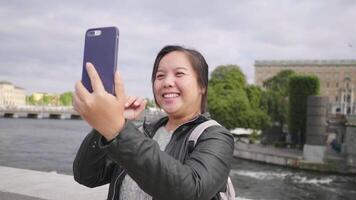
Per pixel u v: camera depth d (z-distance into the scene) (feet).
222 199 5.52
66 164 108.88
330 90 442.91
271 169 121.29
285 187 93.09
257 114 174.91
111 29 4.50
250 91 202.59
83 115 4.11
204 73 6.27
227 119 172.35
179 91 6.00
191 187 4.33
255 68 469.98
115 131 4.20
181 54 6.12
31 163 108.78
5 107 464.24
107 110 4.07
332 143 154.40
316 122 121.39
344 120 141.79
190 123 6.02
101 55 4.44
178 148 5.76
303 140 146.41
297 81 146.00
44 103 618.44
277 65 460.96
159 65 6.22
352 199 82.33
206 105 6.52
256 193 85.40
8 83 601.21
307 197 83.05
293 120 147.02
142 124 7.16
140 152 4.20
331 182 101.60
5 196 15.97
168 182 4.23
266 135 182.39
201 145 5.27
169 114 6.17
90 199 15.21
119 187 6.18
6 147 145.28
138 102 5.05
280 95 203.21
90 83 4.29
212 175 4.73
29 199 15.52
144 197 5.81
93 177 6.28
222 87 189.37
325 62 445.37
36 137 194.90
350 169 115.44
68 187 16.92
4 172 19.90
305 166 119.85
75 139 189.16
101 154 6.05
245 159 142.72
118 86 4.21
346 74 437.17
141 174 4.22
